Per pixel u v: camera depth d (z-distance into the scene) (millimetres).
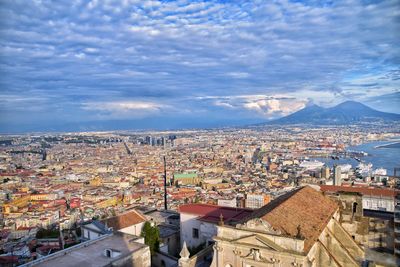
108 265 61000
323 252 49125
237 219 75125
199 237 82000
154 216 114812
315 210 56781
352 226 66000
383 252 63406
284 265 45656
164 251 88062
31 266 60906
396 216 62219
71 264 61562
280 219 49469
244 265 48750
